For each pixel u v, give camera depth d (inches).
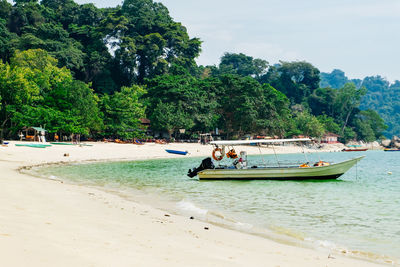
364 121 6683.1
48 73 3105.3
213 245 322.0
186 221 454.9
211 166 1105.4
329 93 6865.2
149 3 5826.8
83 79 5022.1
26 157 1550.2
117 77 5270.7
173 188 877.2
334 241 406.3
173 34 5221.5
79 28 5438.0
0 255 214.7
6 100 2726.4
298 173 1066.7
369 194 805.9
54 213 403.5
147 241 308.5
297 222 503.2
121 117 3289.9
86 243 273.6
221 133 4379.9
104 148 2404.0
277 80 7416.3
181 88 3757.4
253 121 3885.3
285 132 4628.4
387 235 436.5
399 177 1231.5
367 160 2471.7
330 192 837.8
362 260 329.1
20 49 4402.1
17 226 303.4
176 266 236.1
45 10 5644.7
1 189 564.4
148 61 5226.4
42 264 208.1
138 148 2615.7
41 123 2699.3
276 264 272.7
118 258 240.1
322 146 4877.0
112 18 5108.3
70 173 1149.1
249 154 3179.1
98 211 456.4
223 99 4131.4
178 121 3508.9
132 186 882.1
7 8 5137.8
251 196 761.6
